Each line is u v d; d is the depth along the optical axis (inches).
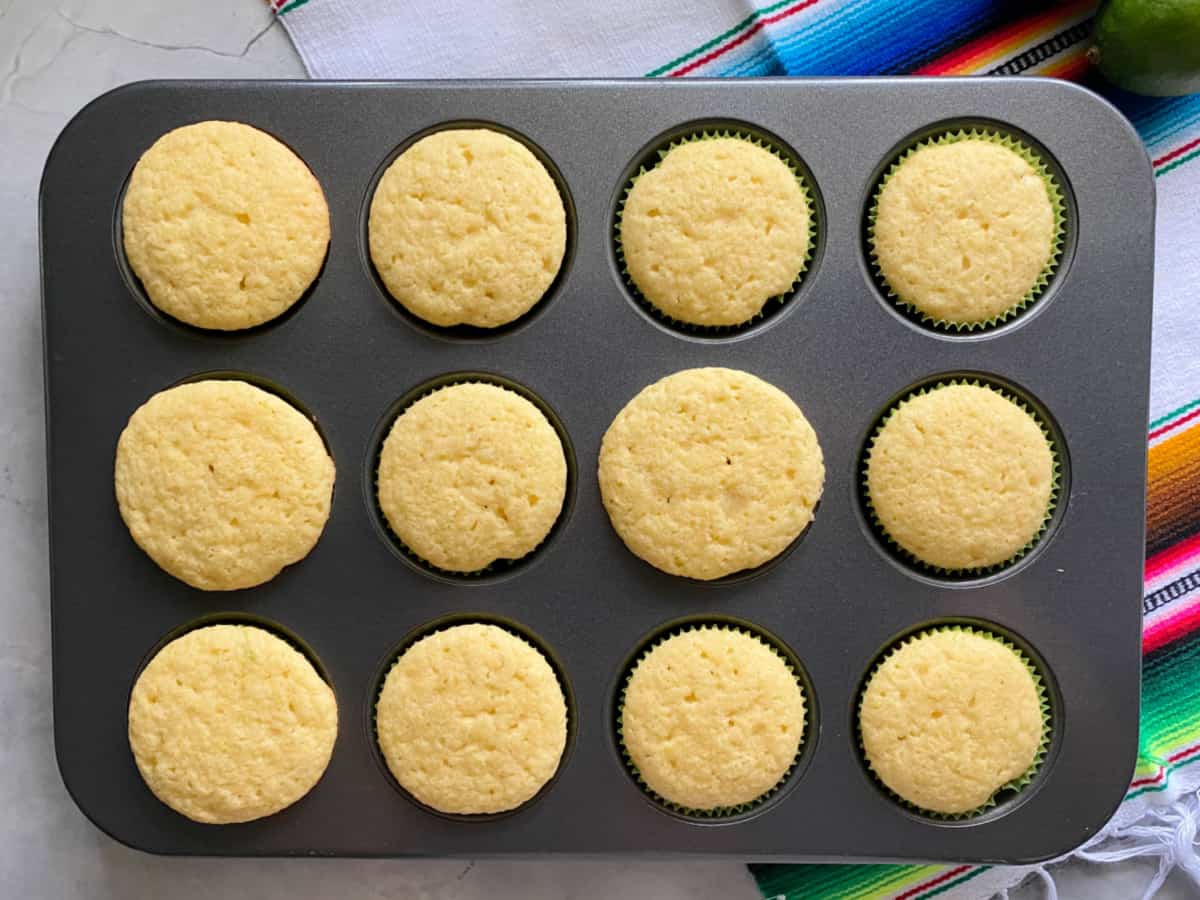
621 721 13.3
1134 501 13.3
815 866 15.1
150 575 13.2
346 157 13.2
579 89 13.2
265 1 15.1
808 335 13.3
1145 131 15.0
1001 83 13.2
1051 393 13.3
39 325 14.9
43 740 15.1
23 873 15.1
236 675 13.0
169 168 13.0
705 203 13.1
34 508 15.0
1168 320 15.1
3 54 15.0
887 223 13.3
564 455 13.4
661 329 13.3
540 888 15.1
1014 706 13.1
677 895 15.1
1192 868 14.9
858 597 13.3
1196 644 15.1
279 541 13.0
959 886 15.1
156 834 13.2
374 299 13.3
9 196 14.9
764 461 13.0
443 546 13.0
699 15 15.1
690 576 13.0
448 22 15.0
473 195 13.0
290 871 15.1
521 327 13.3
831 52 15.1
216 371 13.3
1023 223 13.1
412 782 13.0
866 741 13.2
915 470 13.1
